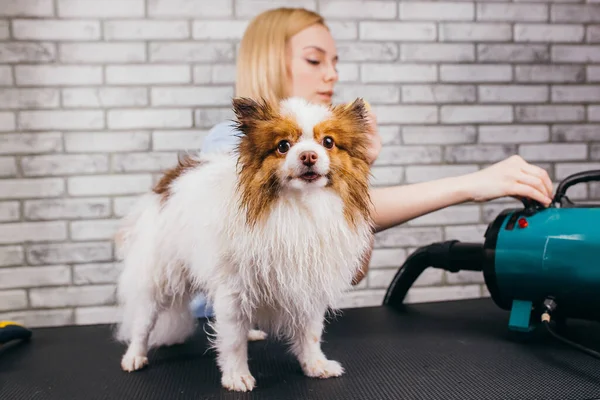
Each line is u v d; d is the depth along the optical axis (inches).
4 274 91.4
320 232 36.3
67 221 92.1
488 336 50.1
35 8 88.8
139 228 46.9
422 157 99.6
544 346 46.6
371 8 96.1
